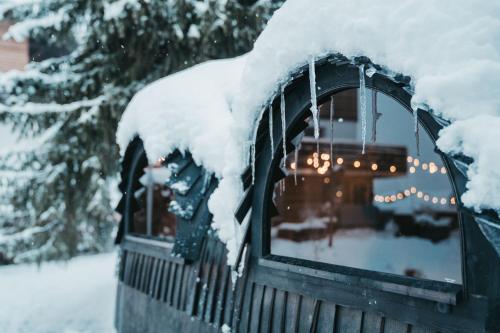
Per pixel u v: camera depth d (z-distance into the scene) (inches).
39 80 383.2
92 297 416.2
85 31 391.9
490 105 77.9
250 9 384.5
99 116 380.5
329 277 117.4
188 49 402.6
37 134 402.9
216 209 167.8
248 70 136.8
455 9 87.4
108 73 401.1
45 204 397.7
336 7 106.2
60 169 396.5
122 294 273.7
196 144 187.9
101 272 537.6
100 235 448.1
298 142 146.3
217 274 176.4
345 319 115.3
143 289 242.4
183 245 192.2
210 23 372.8
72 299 412.5
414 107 89.4
